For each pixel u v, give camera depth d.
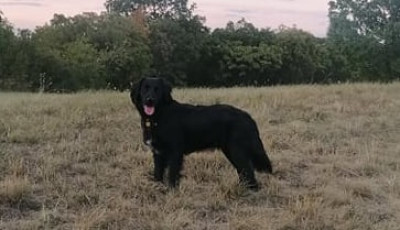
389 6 42.75
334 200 5.15
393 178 5.77
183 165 5.63
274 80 35.09
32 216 4.72
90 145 6.45
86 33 31.86
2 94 14.78
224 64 34.72
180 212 4.75
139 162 6.03
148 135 5.30
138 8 42.34
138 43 31.91
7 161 5.81
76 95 10.91
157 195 5.17
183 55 34.84
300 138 7.24
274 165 6.07
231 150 5.31
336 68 36.50
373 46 36.56
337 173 6.01
